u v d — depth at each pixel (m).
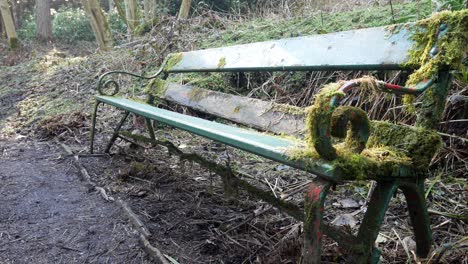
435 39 1.66
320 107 1.32
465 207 2.18
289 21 5.29
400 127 1.67
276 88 4.01
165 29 6.09
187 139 4.02
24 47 12.12
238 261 1.94
